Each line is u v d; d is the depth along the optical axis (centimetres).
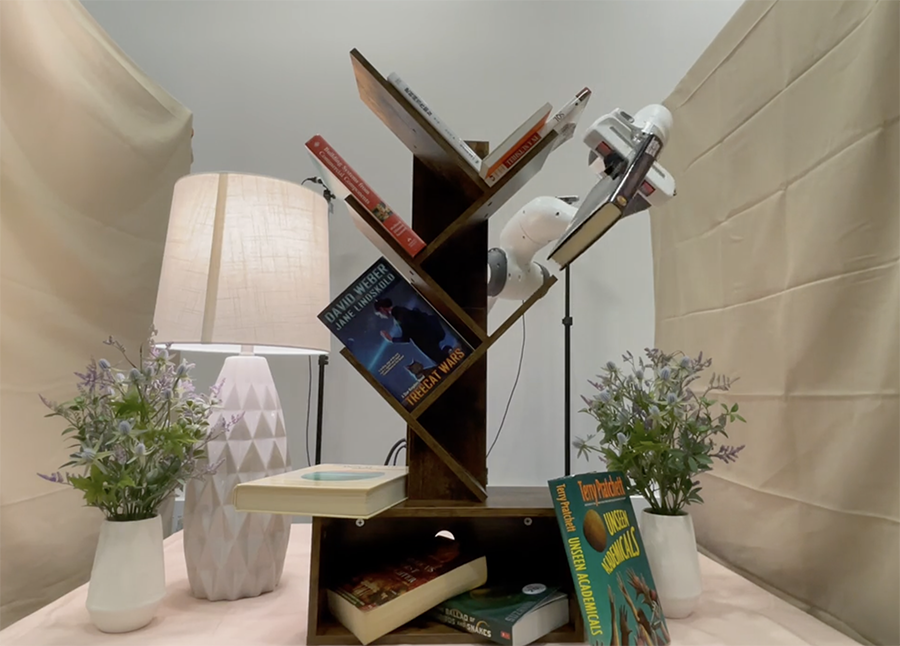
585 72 190
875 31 78
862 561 78
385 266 82
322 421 174
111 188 130
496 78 189
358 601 72
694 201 126
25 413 106
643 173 77
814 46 90
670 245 138
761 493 100
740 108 110
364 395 176
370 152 183
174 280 84
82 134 121
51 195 112
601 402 88
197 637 72
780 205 97
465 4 191
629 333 181
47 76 110
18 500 103
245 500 72
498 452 176
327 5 188
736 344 109
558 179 183
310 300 89
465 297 89
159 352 87
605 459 91
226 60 185
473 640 71
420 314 81
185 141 160
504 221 181
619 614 67
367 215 77
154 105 148
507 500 82
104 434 75
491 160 77
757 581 100
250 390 90
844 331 82
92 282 124
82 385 82
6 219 101
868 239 79
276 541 88
